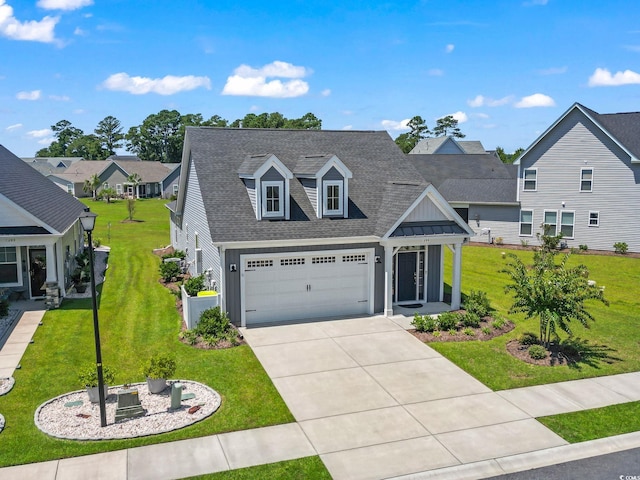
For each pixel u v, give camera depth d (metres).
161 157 132.00
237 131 23.31
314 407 12.80
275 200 19.36
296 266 19.22
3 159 26.41
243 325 18.66
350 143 24.55
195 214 24.05
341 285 19.89
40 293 22.33
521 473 10.34
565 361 15.62
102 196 78.81
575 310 15.93
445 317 18.38
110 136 146.38
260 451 10.87
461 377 14.60
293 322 19.16
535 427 11.92
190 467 10.23
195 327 17.75
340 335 17.83
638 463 10.66
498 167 49.75
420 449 11.02
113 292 23.62
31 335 17.48
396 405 12.95
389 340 17.39
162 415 12.13
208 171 20.75
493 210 36.69
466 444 11.23
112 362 15.34
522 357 15.93
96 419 11.91
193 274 25.09
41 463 10.23
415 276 21.42
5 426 11.56
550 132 33.59
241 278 18.41
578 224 33.34
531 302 16.20
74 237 28.22
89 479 9.77
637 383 14.25
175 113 130.88
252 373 14.70
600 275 26.91
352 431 11.73
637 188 31.27
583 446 11.20
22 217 20.23
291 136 24.03
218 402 12.85
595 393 13.63
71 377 14.27
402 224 19.62
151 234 44.28
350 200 21.22
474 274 28.00
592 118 31.75
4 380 13.88
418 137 121.31
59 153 161.88
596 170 32.38
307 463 10.48
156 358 13.44
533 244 35.19
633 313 20.77
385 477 10.07
